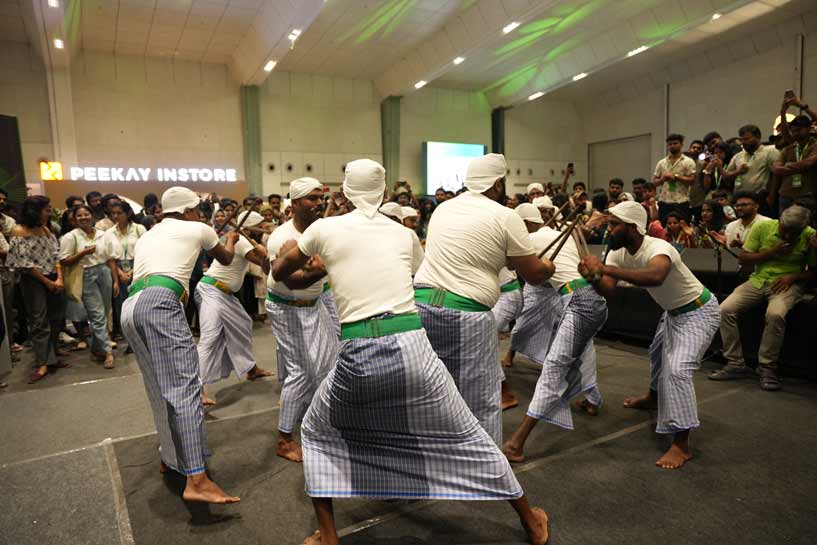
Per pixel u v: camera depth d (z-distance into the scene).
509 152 17.44
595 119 18.25
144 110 12.26
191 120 12.77
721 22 12.62
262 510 2.40
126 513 2.40
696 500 2.38
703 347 2.81
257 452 2.99
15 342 5.92
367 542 2.13
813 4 11.91
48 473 2.80
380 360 1.81
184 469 2.37
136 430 3.39
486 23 10.89
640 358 4.77
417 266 3.02
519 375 4.33
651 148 16.53
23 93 10.95
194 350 2.51
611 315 5.44
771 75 13.25
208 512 2.39
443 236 2.26
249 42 11.43
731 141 7.74
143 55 12.16
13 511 2.44
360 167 2.06
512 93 15.91
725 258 4.82
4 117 7.57
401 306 1.88
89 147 11.73
